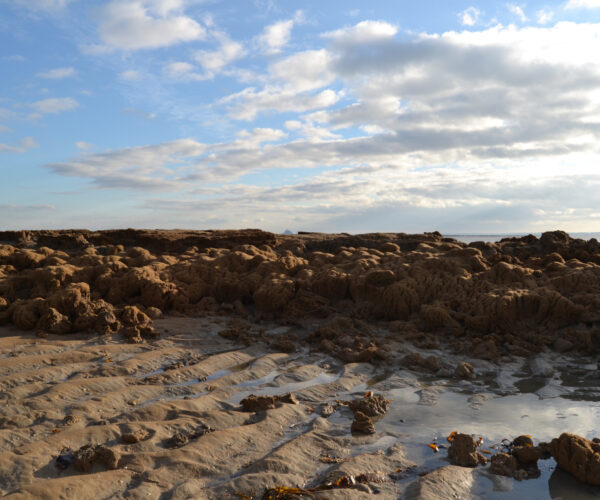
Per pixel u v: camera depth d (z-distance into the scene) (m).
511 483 6.17
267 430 7.52
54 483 5.54
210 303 16.31
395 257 18.09
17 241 24.03
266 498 5.57
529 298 13.21
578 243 20.42
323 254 19.52
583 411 8.55
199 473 6.18
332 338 13.11
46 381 9.39
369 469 6.35
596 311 12.84
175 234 24.86
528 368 11.10
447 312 13.65
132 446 6.75
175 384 9.66
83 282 15.11
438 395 9.41
